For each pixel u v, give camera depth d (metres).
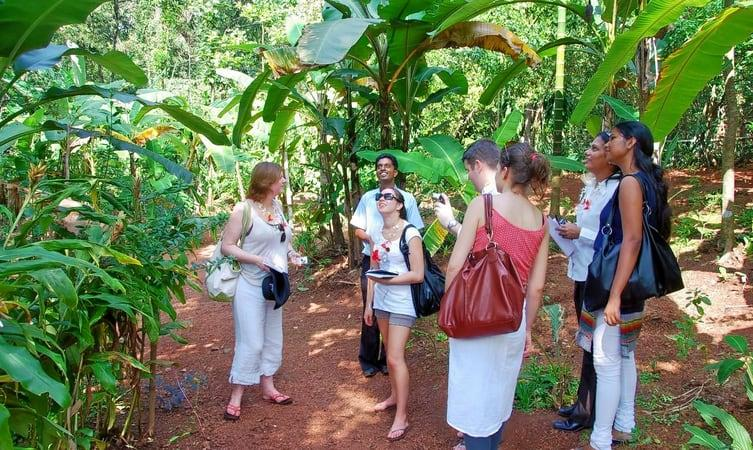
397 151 4.80
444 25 4.46
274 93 5.68
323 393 4.16
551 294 5.36
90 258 2.78
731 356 3.95
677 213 8.11
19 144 5.16
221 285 3.69
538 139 12.05
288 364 4.71
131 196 3.74
